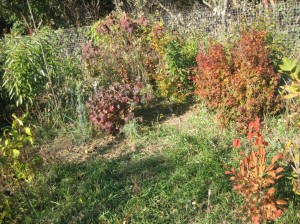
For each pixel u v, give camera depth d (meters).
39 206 4.68
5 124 6.93
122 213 4.43
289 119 5.48
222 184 4.67
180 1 12.98
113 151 5.82
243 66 6.00
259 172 3.71
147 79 7.45
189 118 6.54
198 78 6.49
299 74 3.30
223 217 4.25
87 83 7.44
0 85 7.00
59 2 13.86
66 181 5.02
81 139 6.16
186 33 8.92
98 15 13.76
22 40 7.12
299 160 3.91
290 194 4.37
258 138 3.76
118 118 6.20
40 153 5.70
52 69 7.07
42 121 6.67
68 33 9.50
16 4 13.52
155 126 6.44
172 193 4.63
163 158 5.44
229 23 8.85
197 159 5.18
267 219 3.93
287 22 8.40
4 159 4.40
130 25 7.58
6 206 4.31
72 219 4.44
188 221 4.28
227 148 5.45
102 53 7.71
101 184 4.93
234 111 5.89
